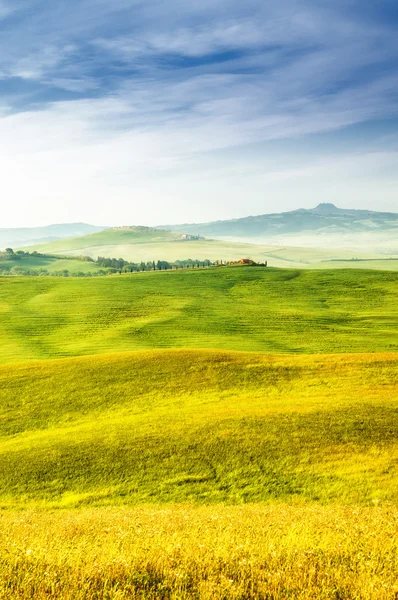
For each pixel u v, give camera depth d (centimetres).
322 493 2819
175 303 14225
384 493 2766
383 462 3111
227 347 9188
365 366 5100
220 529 1386
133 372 5212
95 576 936
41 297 15025
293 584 910
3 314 12625
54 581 906
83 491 3053
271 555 1057
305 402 4209
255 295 15850
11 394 4888
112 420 4188
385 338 10031
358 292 15975
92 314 12619
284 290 16538
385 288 16338
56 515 2305
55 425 4234
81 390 4875
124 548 1142
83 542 1207
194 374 5091
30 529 1573
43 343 9675
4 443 3931
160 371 5197
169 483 3066
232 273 19762
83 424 4181
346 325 11556
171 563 1016
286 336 10288
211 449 3425
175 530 1403
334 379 4803
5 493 3081
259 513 1881
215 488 2973
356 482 2903
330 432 3541
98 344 9494
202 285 17425
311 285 17238
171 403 4472
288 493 2855
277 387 4697
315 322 11862
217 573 970
